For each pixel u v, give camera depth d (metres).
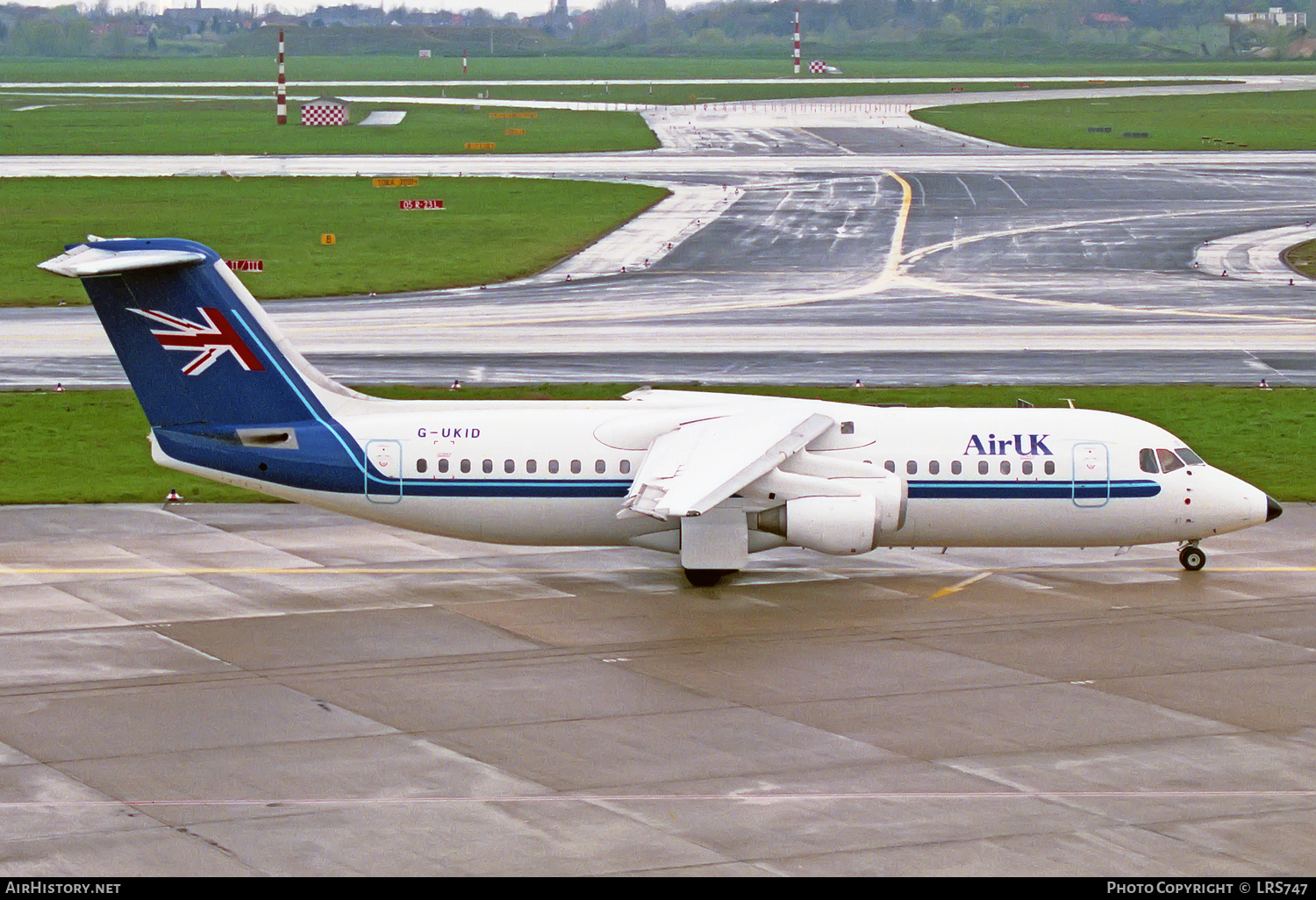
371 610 89.69
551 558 102.75
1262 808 60.94
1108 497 97.44
